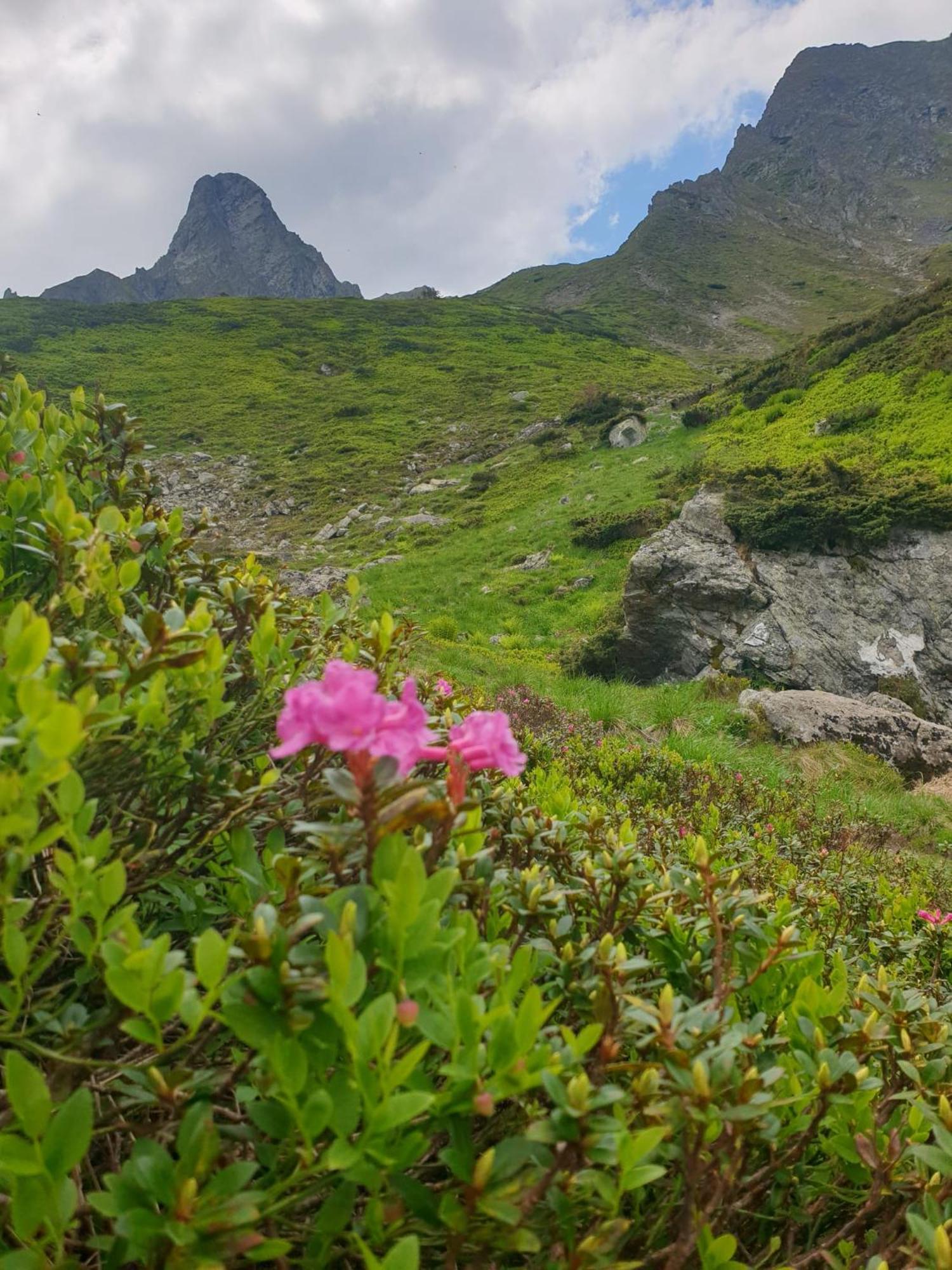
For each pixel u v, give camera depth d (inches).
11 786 39.5
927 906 180.4
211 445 1818.4
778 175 6501.0
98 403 109.6
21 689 40.4
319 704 41.7
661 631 673.6
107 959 38.0
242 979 38.2
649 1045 55.3
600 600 892.0
